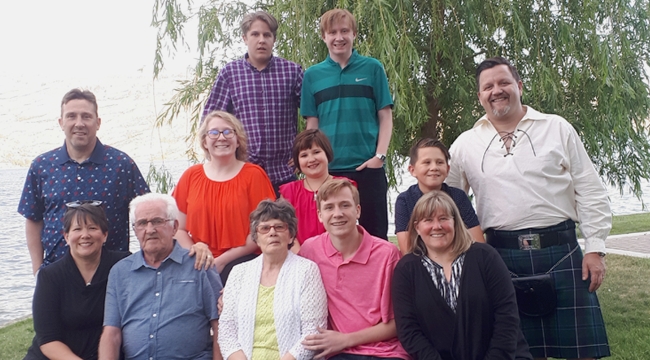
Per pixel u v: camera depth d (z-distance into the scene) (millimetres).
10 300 10719
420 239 3254
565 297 3434
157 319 3287
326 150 3859
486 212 3586
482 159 3584
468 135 3721
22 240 19375
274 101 4383
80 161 3898
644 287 7480
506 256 3523
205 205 3744
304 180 3977
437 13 6613
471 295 3035
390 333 3227
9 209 30578
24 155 130500
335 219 3234
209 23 7402
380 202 4246
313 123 4305
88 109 3807
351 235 3320
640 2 7461
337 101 4184
